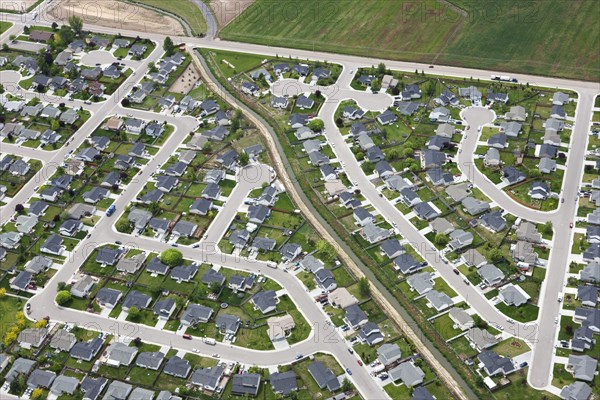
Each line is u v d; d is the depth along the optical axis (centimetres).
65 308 16800
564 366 14888
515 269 17038
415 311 16362
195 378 14875
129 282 17288
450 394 14512
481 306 16300
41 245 18500
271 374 14912
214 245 18250
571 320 15788
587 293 16125
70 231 18688
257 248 18000
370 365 15125
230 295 16875
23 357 15650
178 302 16775
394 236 18262
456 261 17412
